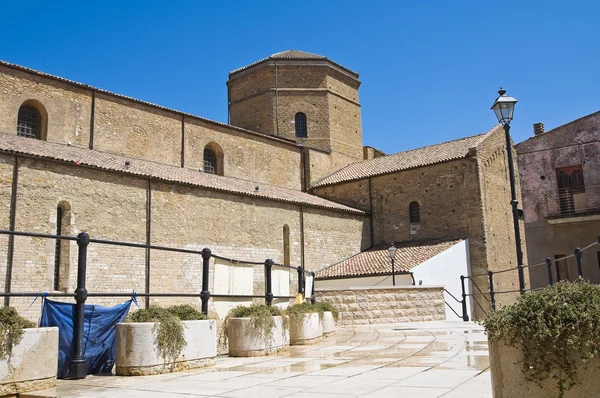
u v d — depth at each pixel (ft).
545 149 103.71
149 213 86.22
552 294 19.66
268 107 145.89
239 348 38.50
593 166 98.32
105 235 80.12
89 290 77.15
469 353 35.35
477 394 21.56
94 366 33.12
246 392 24.06
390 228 128.67
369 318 79.46
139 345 30.91
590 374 17.63
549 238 101.30
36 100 91.61
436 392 22.26
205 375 30.04
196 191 93.97
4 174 70.64
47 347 27.09
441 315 84.48
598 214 95.25
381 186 131.34
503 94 60.59
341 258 122.01
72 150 87.76
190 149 113.70
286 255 110.22
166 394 24.41
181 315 34.73
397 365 30.96
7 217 70.13
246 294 45.14
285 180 135.33
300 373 29.35
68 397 24.35
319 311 50.21
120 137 102.17
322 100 147.84
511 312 19.56
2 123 86.94
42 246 73.00
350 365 31.83
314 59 148.87
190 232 91.66
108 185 81.82
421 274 101.60
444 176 122.01
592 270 96.89
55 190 75.36
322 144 146.30
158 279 85.87
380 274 103.09
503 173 128.16
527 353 18.63
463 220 117.80
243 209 101.76
